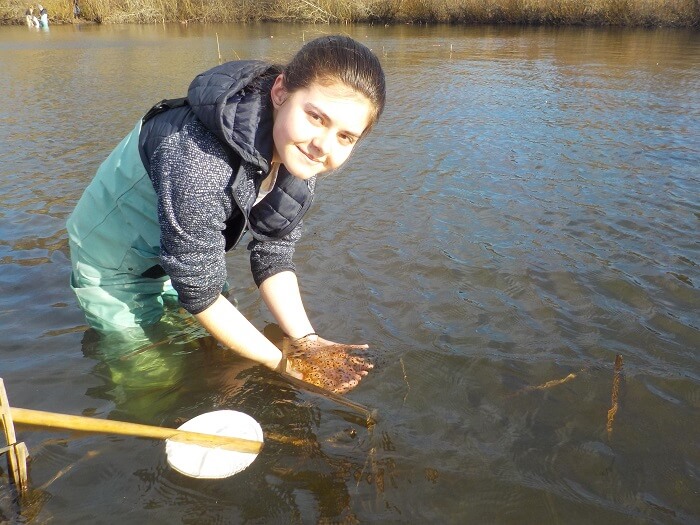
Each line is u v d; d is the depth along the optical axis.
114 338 2.71
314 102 1.84
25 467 1.96
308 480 2.03
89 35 19.28
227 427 2.16
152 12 24.70
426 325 2.86
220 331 2.27
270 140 2.00
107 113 7.34
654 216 4.14
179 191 1.98
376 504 1.95
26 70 11.06
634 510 1.92
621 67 11.09
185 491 1.99
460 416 2.31
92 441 2.18
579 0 20.31
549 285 3.22
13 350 2.66
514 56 12.95
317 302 3.04
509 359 2.62
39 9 22.77
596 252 3.60
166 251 2.12
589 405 2.36
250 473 2.05
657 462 2.10
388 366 2.57
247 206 2.15
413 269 3.38
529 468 2.08
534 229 3.92
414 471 2.07
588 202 4.40
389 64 11.88
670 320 2.90
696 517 1.90
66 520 1.88
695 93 8.52
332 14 23.27
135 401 2.38
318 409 2.35
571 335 2.79
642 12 19.27
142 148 2.17
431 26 21.64
